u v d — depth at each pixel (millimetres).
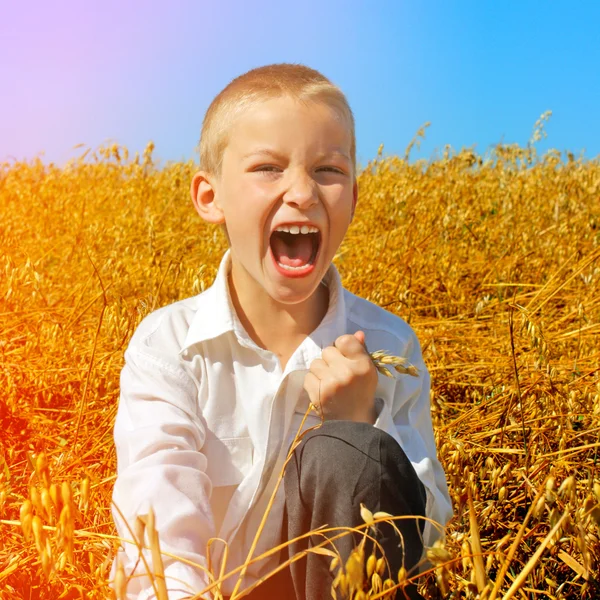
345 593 1163
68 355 3219
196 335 1647
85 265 4586
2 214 5961
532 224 5391
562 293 4270
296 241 1639
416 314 3986
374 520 1211
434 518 1587
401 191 5688
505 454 2531
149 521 1070
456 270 4363
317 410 1546
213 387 1641
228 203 1623
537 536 2021
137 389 1616
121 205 6297
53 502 1143
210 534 1424
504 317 3889
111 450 2514
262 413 1622
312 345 1654
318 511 1422
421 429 1816
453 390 3215
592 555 1763
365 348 1602
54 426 2781
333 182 1578
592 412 2588
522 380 2975
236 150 1595
